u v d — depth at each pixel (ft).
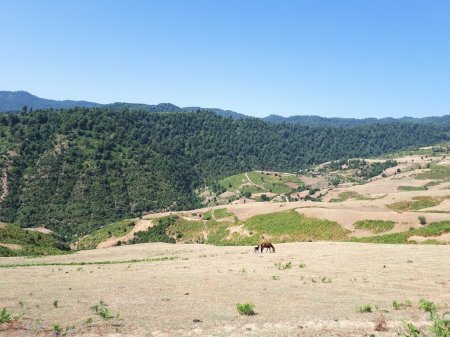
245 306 64.08
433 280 93.66
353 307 68.28
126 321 60.64
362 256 146.92
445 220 290.76
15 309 69.72
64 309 69.56
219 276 108.78
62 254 261.24
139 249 277.23
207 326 57.52
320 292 82.64
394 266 118.01
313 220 339.57
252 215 446.60
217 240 415.85
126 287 92.99
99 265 167.32
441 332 46.47
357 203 474.08
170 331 55.47
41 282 106.01
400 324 58.03
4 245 264.11
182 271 124.36
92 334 54.70
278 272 114.73
